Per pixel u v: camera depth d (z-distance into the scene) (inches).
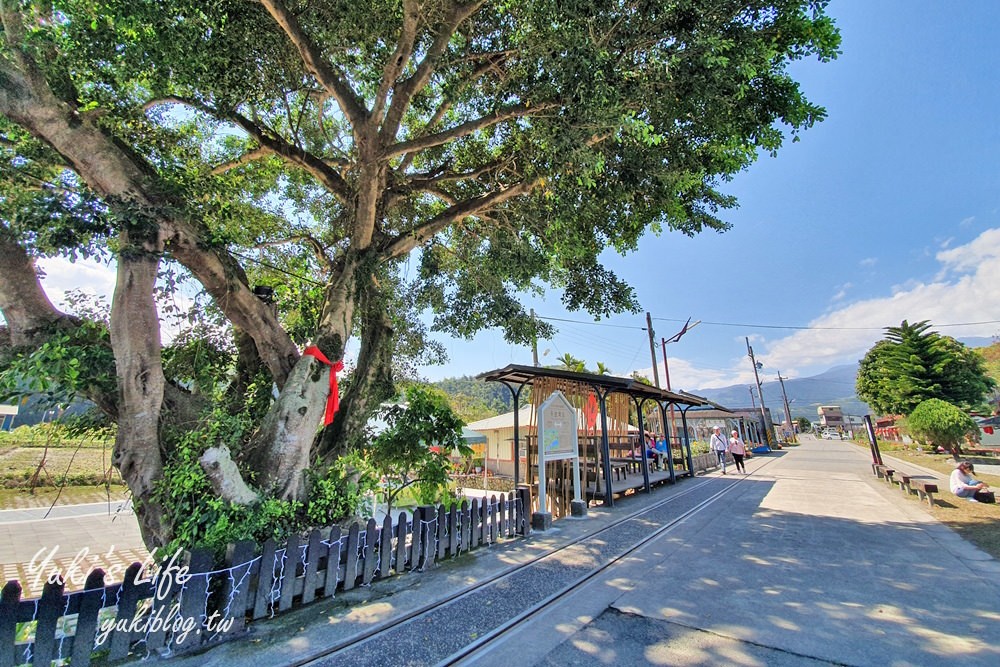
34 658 103.7
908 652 117.5
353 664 115.3
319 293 335.0
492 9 241.0
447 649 122.9
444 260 422.9
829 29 204.7
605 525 285.0
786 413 2037.4
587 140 201.9
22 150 203.9
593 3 181.3
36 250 177.6
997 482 429.4
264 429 203.3
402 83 239.6
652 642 125.7
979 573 178.2
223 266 206.2
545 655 119.2
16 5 162.7
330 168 290.0
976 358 1107.9
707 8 186.5
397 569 185.6
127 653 117.3
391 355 289.7
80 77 211.5
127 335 161.0
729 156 251.1
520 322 399.2
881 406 1294.3
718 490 446.3
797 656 116.8
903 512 307.6
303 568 155.7
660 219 316.8
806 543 231.8
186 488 154.1
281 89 271.1
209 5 186.5
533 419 378.9
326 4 217.6
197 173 227.9
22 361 145.6
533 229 315.9
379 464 249.4
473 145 357.7
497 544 236.4
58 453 663.1
